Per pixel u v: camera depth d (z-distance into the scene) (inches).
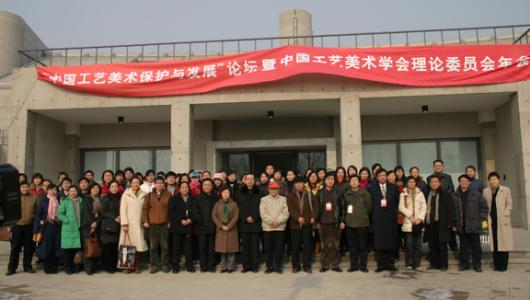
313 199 337.1
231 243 335.6
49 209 347.3
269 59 490.3
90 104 511.5
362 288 275.9
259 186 370.9
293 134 614.5
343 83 492.1
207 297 257.9
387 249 324.5
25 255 354.6
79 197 351.3
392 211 329.1
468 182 332.8
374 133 613.9
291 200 334.3
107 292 276.5
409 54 487.2
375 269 337.1
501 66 479.2
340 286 282.4
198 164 611.8
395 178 352.8
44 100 514.9
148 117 589.9
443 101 528.4
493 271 326.0
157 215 343.0
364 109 571.8
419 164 610.2
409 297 251.8
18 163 507.8
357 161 482.9
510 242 319.0
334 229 337.7
